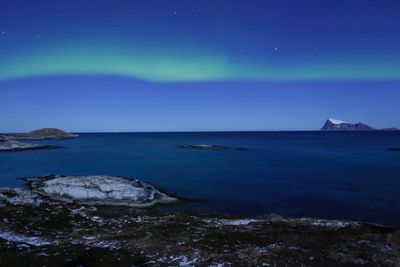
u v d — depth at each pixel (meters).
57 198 48.72
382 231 28.14
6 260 19.41
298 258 20.95
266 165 96.19
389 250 22.64
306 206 49.28
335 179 72.44
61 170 83.25
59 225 29.88
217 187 62.72
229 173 80.25
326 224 31.72
